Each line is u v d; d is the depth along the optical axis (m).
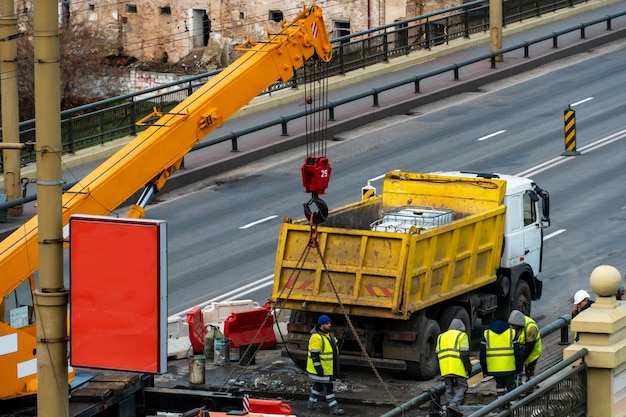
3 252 33.03
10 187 62.44
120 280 27.12
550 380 32.84
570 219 59.44
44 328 26.70
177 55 127.94
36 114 26.28
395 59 95.81
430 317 42.44
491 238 44.50
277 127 79.69
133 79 124.12
